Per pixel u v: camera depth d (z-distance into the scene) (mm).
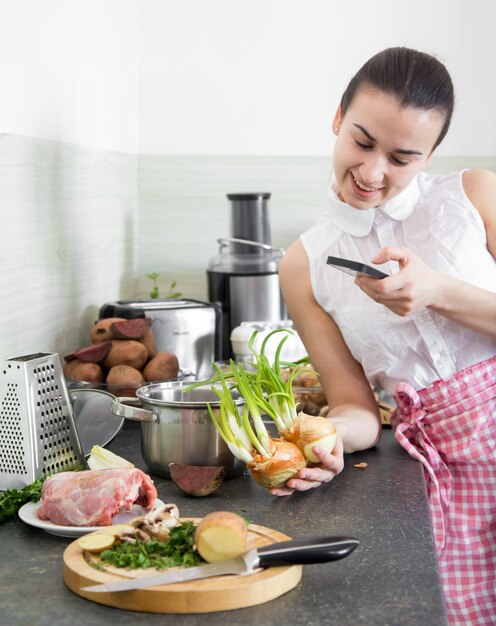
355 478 1522
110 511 1186
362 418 1667
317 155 2992
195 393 1603
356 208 1609
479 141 2965
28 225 1866
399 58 1438
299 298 1780
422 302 1488
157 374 2010
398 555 1146
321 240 1745
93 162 2416
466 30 2926
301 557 1028
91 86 2385
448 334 1637
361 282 1496
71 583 1027
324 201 3008
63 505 1188
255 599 984
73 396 1656
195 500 1381
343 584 1048
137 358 1982
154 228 3029
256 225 2781
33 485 1312
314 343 1772
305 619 955
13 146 1763
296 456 1366
